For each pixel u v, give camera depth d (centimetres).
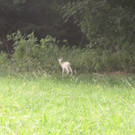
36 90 1049
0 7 2591
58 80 1427
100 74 1770
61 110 738
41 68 1781
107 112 714
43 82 1275
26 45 1870
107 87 1172
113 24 1673
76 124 618
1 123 605
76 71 1877
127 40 1733
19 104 807
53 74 1725
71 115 693
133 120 637
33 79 1387
